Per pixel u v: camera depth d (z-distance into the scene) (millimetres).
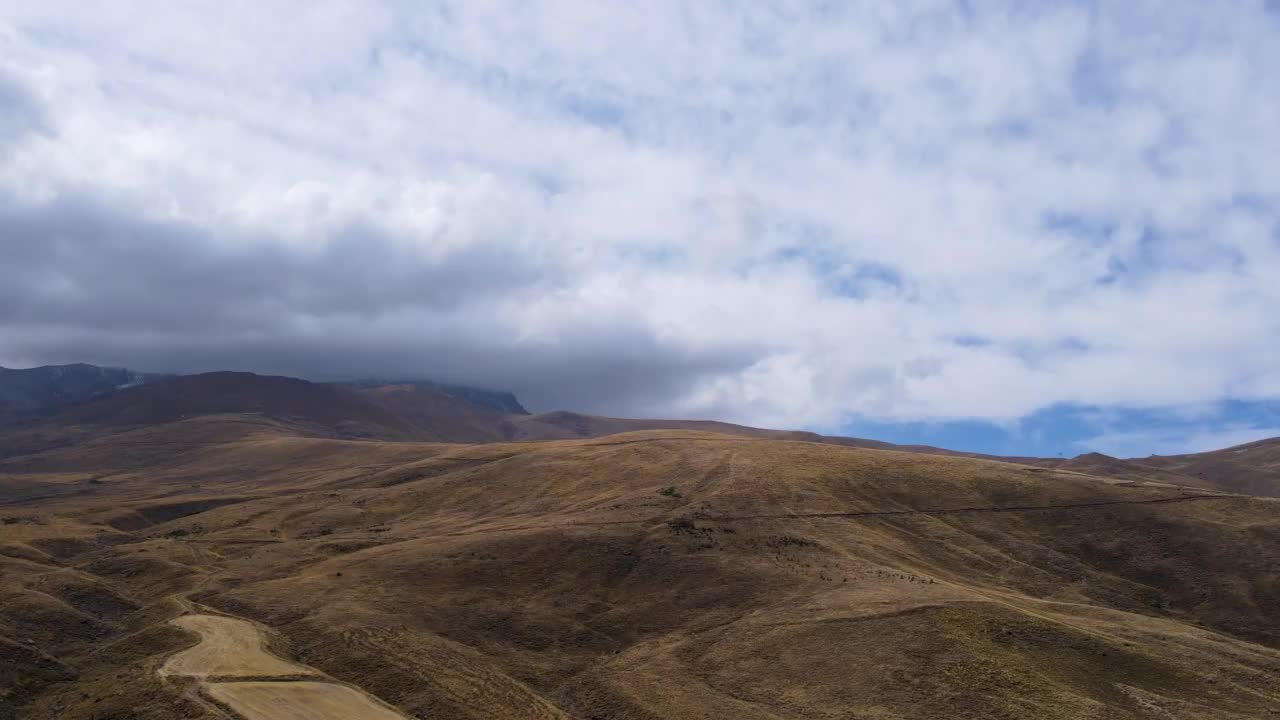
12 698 64438
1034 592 93312
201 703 56781
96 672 69000
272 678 63250
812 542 97688
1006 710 58688
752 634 74125
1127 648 68500
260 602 83312
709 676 68938
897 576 85562
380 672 67125
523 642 78000
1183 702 61250
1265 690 63344
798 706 62312
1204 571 97000
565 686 69500
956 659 64938
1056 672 64250
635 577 90812
